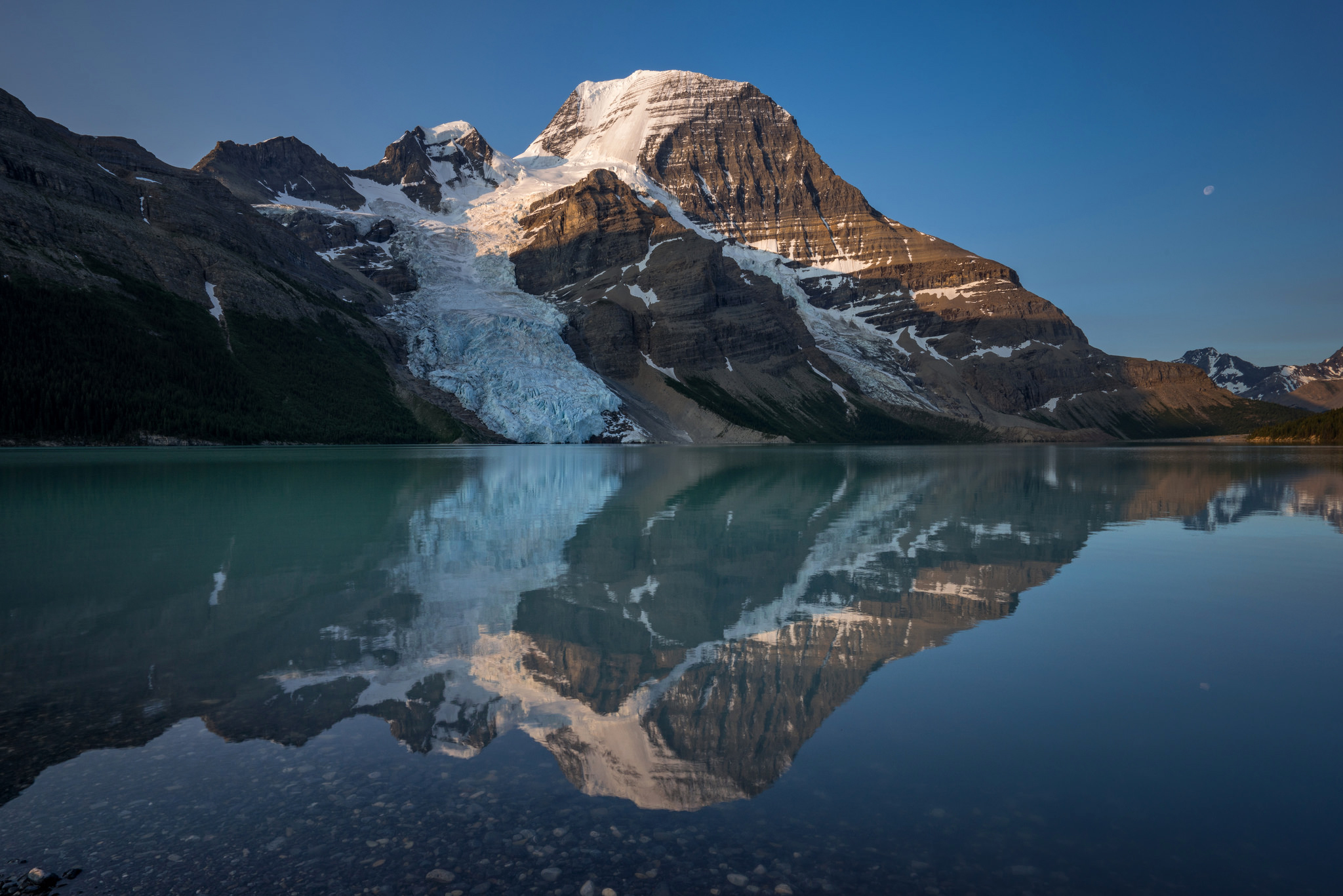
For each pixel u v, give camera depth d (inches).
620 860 225.8
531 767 294.2
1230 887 209.0
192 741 316.2
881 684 393.1
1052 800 263.7
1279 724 336.2
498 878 213.9
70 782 275.7
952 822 248.7
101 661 430.3
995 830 243.0
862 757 302.4
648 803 264.5
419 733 328.8
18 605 573.9
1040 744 313.9
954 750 308.0
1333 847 231.8
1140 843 235.0
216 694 376.2
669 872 218.1
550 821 250.8
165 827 243.0
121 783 275.4
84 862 221.5
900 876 215.9
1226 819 250.8
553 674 410.3
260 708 357.1
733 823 248.5
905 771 289.7
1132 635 490.3
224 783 277.4
